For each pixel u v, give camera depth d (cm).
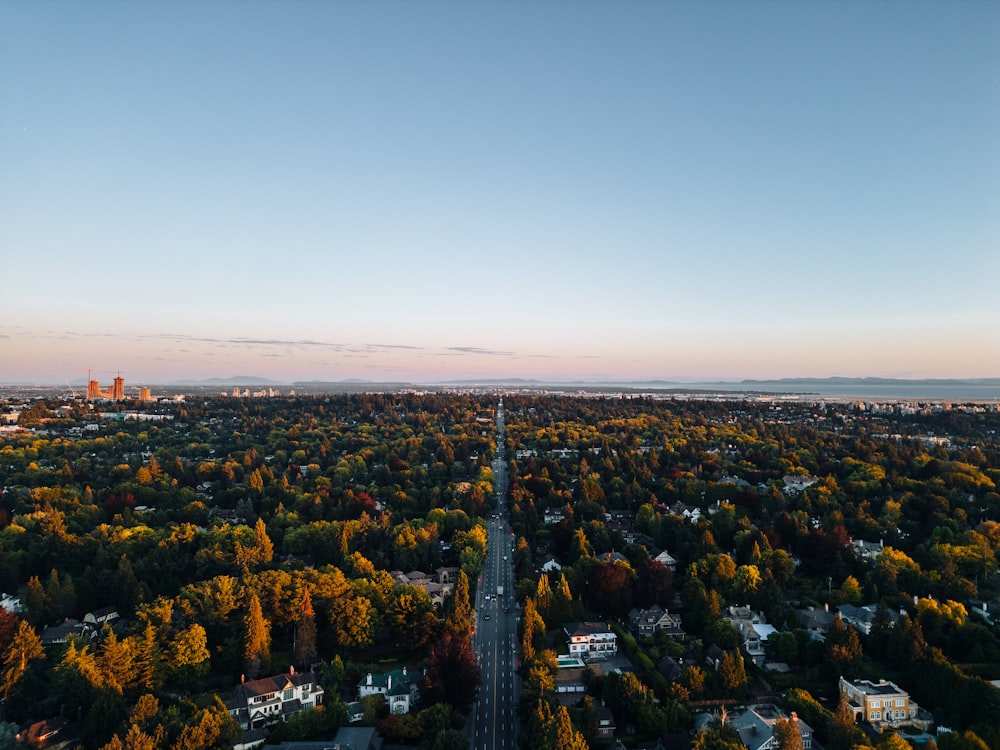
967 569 19912
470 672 14288
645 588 19250
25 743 12056
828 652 15162
